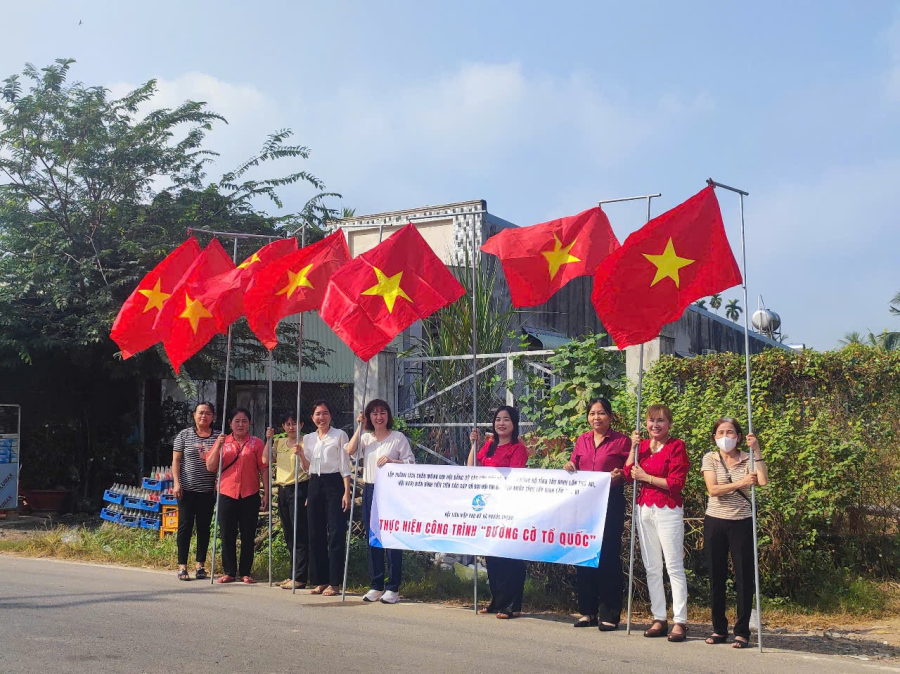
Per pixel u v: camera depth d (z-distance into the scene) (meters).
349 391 20.34
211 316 9.96
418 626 7.25
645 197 7.75
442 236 18.84
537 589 8.64
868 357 10.31
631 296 7.20
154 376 15.68
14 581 9.12
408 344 14.84
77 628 6.86
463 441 11.59
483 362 11.74
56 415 16.67
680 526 7.05
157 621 7.19
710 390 9.43
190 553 10.90
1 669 5.64
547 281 8.28
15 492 15.59
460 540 7.77
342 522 8.81
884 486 9.62
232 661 5.94
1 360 15.30
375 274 8.50
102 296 14.80
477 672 5.77
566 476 7.39
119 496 13.01
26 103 15.80
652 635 7.03
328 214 17.72
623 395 9.34
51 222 15.35
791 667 6.05
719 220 7.32
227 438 9.68
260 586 9.25
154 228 16.08
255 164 17.50
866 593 8.43
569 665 6.00
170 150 16.84
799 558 8.54
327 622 7.32
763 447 8.68
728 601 8.34
